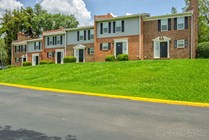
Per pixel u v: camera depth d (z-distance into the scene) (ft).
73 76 79.46
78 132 23.77
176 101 42.37
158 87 54.39
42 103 40.55
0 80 93.97
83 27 139.13
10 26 228.02
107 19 124.16
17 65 190.80
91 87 62.23
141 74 69.26
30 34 241.35
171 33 109.70
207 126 25.62
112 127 25.38
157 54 112.57
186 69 68.28
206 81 55.31
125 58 112.16
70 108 35.81
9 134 23.36
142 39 114.73
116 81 66.03
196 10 108.88
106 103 40.45
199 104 39.83
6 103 40.83
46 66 111.65
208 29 169.89
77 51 143.23
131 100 44.65
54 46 157.07
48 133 23.56
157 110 34.22
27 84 76.13
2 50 210.38
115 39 122.21
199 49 106.83
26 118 29.68
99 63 98.17
